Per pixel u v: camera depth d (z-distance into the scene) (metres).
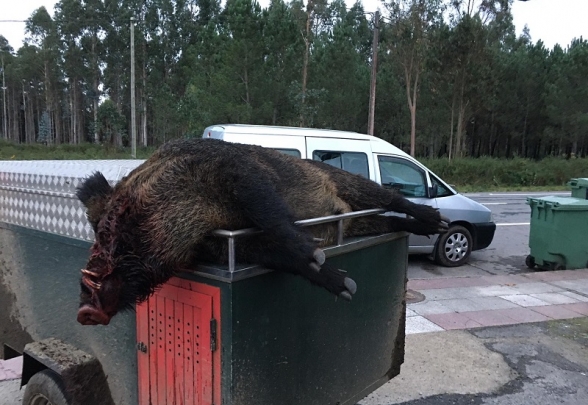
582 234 8.63
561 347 5.28
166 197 2.25
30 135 67.25
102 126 45.41
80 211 2.84
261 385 2.36
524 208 17.55
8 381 4.32
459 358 4.96
